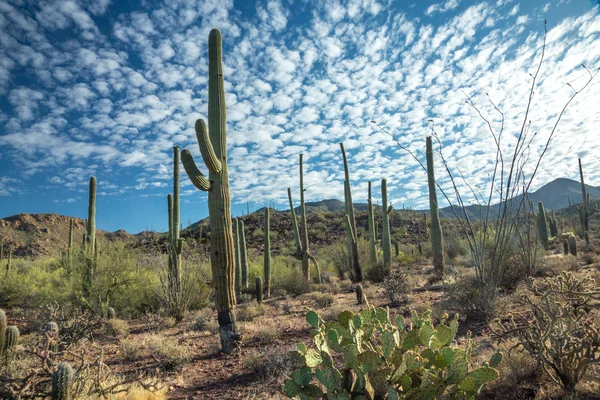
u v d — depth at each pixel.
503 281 9.34
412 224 52.38
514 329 4.32
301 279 17.00
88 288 12.13
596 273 9.60
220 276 7.57
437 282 13.92
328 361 2.95
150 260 14.86
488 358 4.70
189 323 11.12
